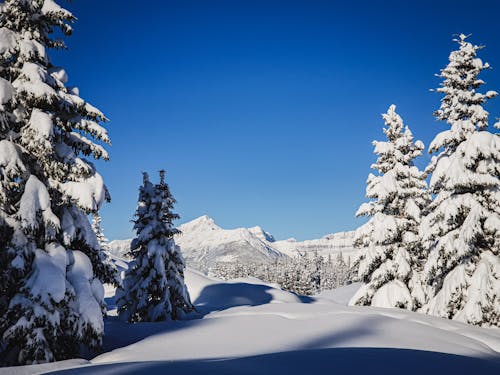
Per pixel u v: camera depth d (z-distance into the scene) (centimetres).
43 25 1420
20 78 1286
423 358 901
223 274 11662
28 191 1205
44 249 1248
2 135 1289
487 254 1883
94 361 1131
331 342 1221
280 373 723
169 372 718
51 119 1297
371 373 751
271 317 1756
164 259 2542
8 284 1152
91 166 1404
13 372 863
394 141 2717
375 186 2644
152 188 2627
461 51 2145
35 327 1102
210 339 1359
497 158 1897
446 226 2016
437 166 2139
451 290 1895
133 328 1680
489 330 1634
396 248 2534
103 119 1464
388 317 1662
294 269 8781
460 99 2084
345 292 6275
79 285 1242
